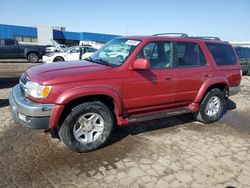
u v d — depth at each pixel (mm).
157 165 3844
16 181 3295
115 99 4109
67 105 3885
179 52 4988
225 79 5711
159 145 4527
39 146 4250
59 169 3613
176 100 5059
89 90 3814
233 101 8297
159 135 4980
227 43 6055
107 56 4695
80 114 3930
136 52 4348
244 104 7969
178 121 5879
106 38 47688
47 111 3645
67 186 3254
